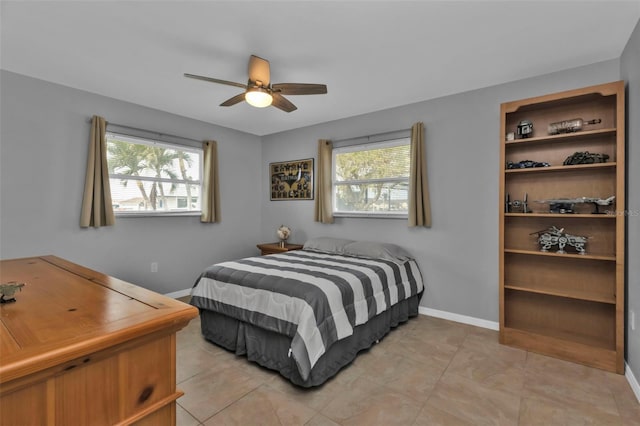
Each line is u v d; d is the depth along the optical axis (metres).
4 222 2.82
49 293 1.17
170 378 0.92
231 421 1.74
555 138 2.57
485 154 3.13
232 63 2.64
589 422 1.75
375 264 3.07
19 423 0.66
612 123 2.50
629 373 2.15
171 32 2.18
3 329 0.81
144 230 3.77
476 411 1.84
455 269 3.31
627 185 2.27
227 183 4.67
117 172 3.59
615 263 2.47
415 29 2.15
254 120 4.33
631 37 2.20
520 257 2.93
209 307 2.65
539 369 2.31
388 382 2.14
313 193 4.55
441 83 3.05
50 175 3.05
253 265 2.89
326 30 2.16
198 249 4.32
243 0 1.84
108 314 0.92
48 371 0.67
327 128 4.38
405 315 3.25
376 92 3.28
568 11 1.95
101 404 0.78
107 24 2.09
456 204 3.30
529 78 2.91
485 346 2.70
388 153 3.86
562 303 2.73
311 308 2.08
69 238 3.17
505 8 1.93
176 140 4.05
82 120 3.25
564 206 2.59
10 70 2.80
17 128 2.87
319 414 1.81
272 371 2.28
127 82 3.05
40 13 1.97
